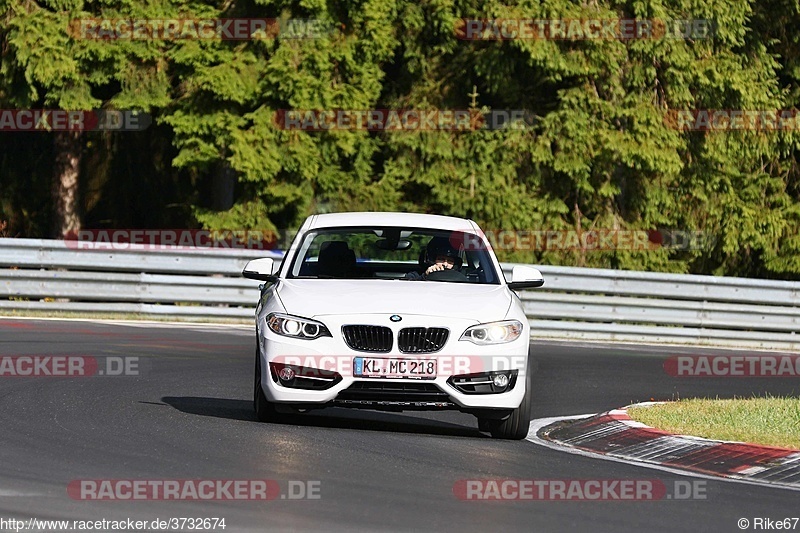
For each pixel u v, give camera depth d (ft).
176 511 77.00
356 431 112.16
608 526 77.82
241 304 226.58
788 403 139.95
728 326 238.48
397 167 306.76
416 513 78.59
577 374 172.04
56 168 317.01
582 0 296.10
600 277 234.99
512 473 94.07
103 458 93.09
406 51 311.68
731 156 324.80
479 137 305.32
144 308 221.87
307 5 274.98
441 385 106.63
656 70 310.45
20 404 119.44
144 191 342.85
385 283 116.06
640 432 116.06
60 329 191.93
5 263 218.38
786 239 330.75
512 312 112.06
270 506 79.10
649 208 324.19
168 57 275.80
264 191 283.59
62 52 273.13
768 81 326.24
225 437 104.27
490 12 290.15
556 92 309.22
